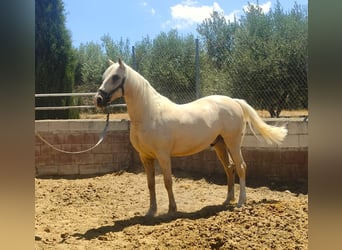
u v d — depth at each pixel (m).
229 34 10.63
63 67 12.84
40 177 8.65
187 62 10.37
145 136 5.30
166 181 5.44
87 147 8.80
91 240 4.46
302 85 8.16
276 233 4.13
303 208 5.11
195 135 5.56
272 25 9.42
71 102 12.97
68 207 6.23
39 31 12.60
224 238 4.02
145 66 11.29
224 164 6.21
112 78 5.16
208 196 6.76
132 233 4.60
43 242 4.38
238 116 5.98
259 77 8.44
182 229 4.52
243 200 5.86
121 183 7.91
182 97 9.95
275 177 7.38
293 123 7.22
